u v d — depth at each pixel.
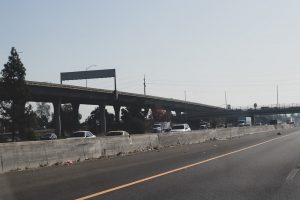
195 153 28.94
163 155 28.14
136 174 17.48
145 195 12.34
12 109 66.94
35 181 16.28
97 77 104.19
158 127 93.31
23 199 12.27
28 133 68.31
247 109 150.75
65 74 106.25
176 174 17.19
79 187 14.16
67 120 116.44
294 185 14.07
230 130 57.34
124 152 30.91
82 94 93.00
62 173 18.80
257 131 73.19
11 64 66.31
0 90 66.12
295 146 34.19
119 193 12.73
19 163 20.62
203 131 48.12
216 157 25.03
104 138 28.73
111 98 101.88
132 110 108.00
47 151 22.75
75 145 25.28
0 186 15.16
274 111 147.62
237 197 11.95
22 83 66.56
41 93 81.25
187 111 158.12
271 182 14.77
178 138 41.38
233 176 16.41
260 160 22.77
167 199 11.70
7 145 20.14
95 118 117.25
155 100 124.12
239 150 30.61
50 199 12.06
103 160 25.38
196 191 12.98
